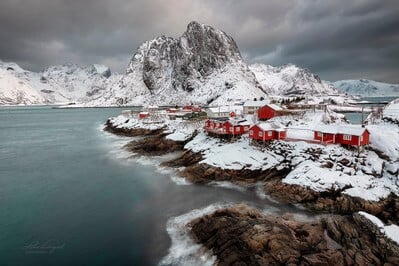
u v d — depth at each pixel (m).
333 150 42.28
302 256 21.02
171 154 59.41
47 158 59.81
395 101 63.22
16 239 27.23
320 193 33.59
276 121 62.22
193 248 24.33
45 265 23.34
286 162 43.47
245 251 21.89
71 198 37.06
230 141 53.66
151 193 38.00
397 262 20.38
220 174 42.31
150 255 24.05
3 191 39.91
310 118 63.62
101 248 25.42
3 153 65.56
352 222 24.78
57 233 28.17
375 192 32.91
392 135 45.19
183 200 35.25
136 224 29.52
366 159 39.94
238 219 25.97
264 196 35.97
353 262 20.81
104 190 39.72
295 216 30.12
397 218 29.31
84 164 54.16
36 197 37.56
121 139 82.19
